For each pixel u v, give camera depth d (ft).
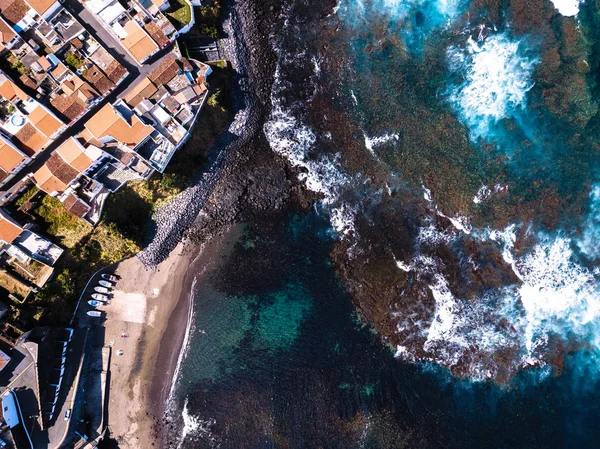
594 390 152.35
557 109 152.25
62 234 137.90
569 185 152.35
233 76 148.97
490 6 152.87
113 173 138.10
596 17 153.58
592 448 148.15
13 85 130.21
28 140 131.44
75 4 135.23
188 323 152.66
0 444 132.46
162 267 152.76
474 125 152.66
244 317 153.28
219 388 150.51
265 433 147.84
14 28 129.80
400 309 152.66
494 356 152.05
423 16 153.58
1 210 131.44
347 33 153.69
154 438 149.59
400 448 145.79
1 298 136.77
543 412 150.41
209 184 151.64
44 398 137.90
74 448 144.87
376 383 150.20
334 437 146.82
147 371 151.23
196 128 144.77
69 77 133.08
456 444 146.82
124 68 135.54
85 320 148.77
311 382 149.89
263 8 151.74
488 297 153.28
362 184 153.69
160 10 136.67
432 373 151.33
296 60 153.69
